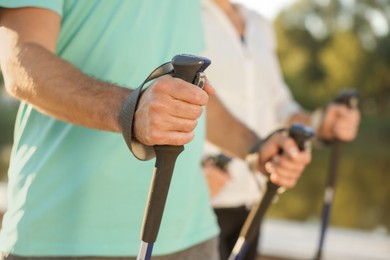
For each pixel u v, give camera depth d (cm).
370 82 3791
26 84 161
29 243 175
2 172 1488
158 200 147
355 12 3841
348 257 417
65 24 177
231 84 298
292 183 222
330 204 290
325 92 3853
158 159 145
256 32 315
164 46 191
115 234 181
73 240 177
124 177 181
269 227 500
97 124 155
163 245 194
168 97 140
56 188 177
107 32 179
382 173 2239
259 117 311
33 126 181
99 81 159
